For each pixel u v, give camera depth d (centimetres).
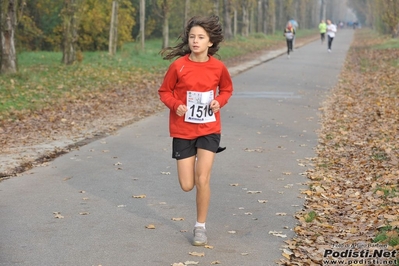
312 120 2848
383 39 10888
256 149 2177
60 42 8381
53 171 1847
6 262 1109
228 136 2422
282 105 3328
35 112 3164
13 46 4209
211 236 1262
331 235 1274
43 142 2345
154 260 1127
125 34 8288
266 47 9762
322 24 10756
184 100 1191
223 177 1772
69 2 5384
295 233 1284
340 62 6575
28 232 1277
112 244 1209
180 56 1218
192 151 1202
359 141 2338
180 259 1133
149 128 2655
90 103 3534
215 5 9875
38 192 1603
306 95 3797
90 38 8044
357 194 1598
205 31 1165
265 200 1530
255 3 13638
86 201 1517
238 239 1246
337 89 4150
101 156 2061
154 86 4444
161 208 1462
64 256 1141
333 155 2108
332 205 1516
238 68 5784
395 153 2089
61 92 3847
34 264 1101
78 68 5047
